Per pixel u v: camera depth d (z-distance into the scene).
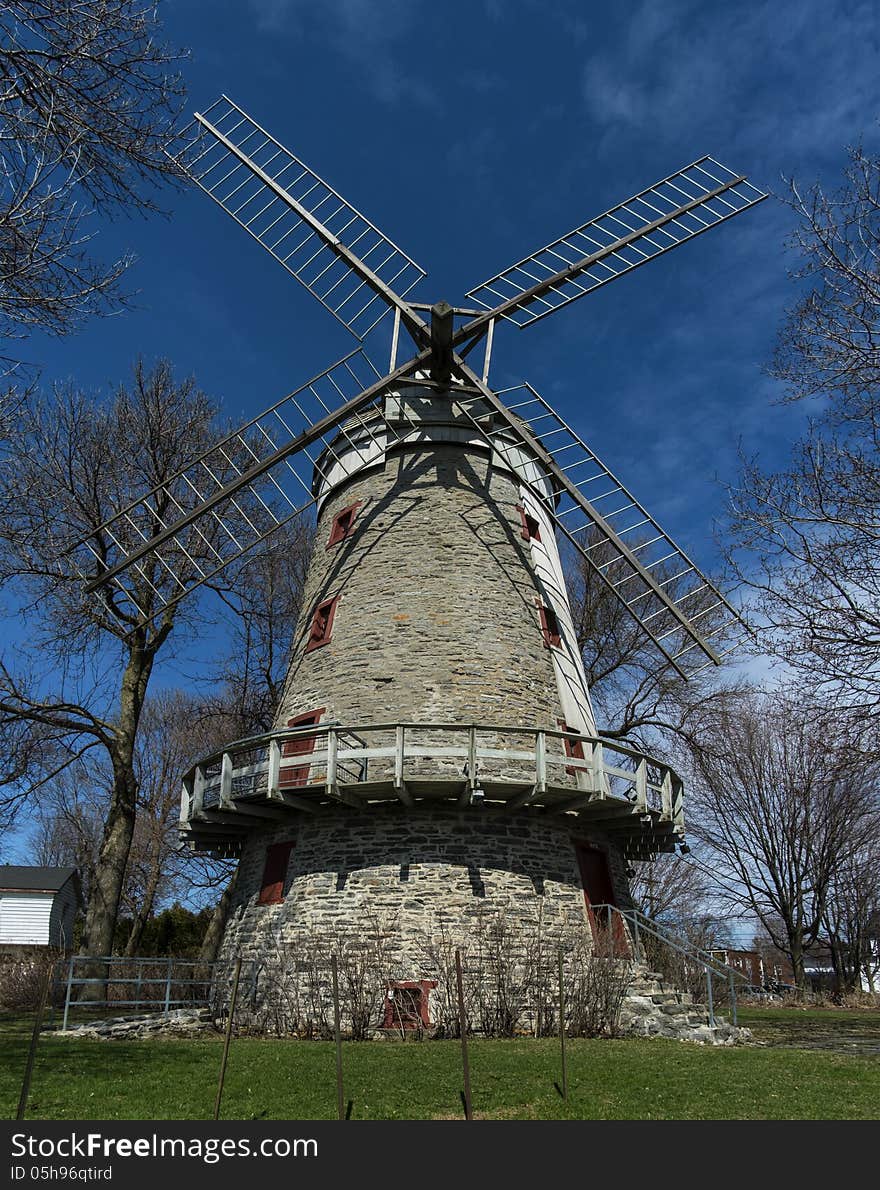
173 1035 14.13
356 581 17.66
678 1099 8.71
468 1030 13.30
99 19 8.77
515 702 16.30
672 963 16.88
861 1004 28.92
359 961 13.69
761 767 32.66
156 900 43.47
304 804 14.97
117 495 23.14
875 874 34.75
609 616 28.67
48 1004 20.42
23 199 9.03
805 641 14.68
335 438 19.84
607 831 17.30
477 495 18.41
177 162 9.88
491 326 19.31
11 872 40.53
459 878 14.42
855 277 13.60
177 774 36.16
